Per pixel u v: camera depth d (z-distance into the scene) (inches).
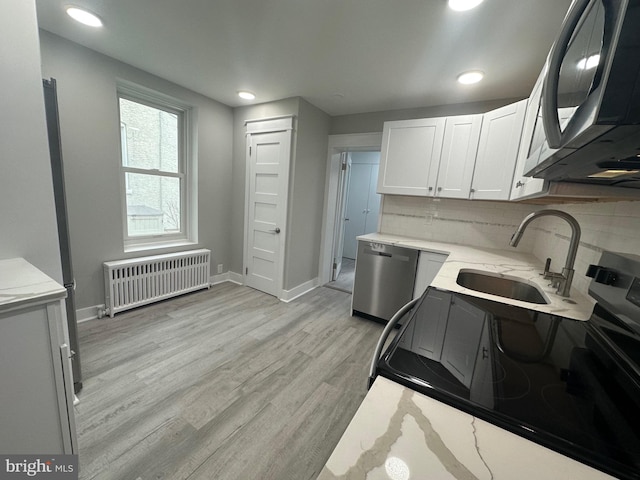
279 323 104.2
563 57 20.8
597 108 15.0
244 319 105.6
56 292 33.2
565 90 22.0
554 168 32.0
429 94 100.7
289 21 64.7
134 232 111.4
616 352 28.1
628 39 13.8
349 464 14.8
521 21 58.7
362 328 103.7
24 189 44.5
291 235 124.5
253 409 61.7
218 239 139.6
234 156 138.9
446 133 96.5
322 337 95.6
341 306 124.1
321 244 148.0
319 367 78.4
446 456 15.8
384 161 109.6
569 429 18.4
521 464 15.7
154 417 57.8
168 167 120.0
